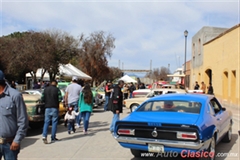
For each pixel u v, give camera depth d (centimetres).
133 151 633
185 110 598
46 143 784
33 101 894
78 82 1040
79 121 1077
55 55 2697
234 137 889
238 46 1998
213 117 613
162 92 1524
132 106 1538
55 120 809
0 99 387
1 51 2528
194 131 495
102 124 1159
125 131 553
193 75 3622
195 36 3497
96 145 767
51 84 812
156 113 599
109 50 3981
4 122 385
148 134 530
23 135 395
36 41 2439
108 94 1689
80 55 3769
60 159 630
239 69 1973
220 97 2411
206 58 2912
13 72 2667
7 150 391
